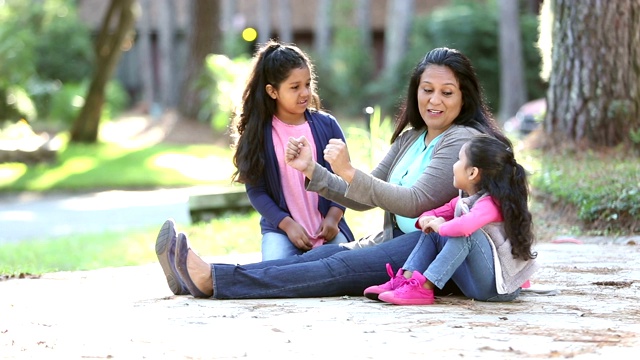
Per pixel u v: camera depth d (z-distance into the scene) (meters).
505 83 51.31
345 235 10.36
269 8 64.69
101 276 11.78
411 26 58.75
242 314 8.45
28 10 59.12
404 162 9.55
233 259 13.62
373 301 8.96
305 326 7.88
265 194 10.19
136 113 62.78
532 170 17.25
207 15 48.66
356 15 64.00
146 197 31.06
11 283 11.32
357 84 59.47
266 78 9.99
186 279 9.27
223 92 44.47
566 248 13.18
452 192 9.02
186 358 6.94
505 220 8.45
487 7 56.25
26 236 23.41
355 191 8.89
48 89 54.97
